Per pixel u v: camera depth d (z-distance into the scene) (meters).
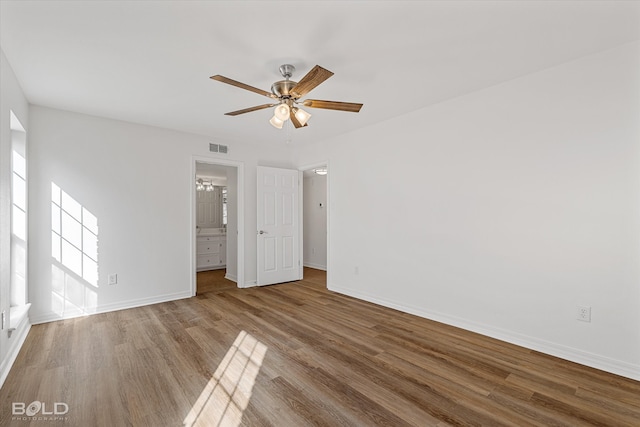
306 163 5.27
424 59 2.43
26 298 3.16
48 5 1.78
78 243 3.56
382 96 3.16
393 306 3.84
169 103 3.30
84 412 1.82
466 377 2.21
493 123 2.91
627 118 2.21
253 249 5.08
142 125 4.03
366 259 4.20
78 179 3.57
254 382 2.15
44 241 3.36
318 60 2.43
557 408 1.87
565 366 2.37
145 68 2.54
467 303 3.12
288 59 2.42
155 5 1.79
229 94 3.07
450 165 3.25
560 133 2.52
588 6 1.82
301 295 4.48
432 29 2.05
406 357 2.52
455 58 2.42
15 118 2.72
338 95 3.13
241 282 4.96
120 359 2.48
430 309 3.45
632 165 2.20
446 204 3.29
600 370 2.32
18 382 2.14
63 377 2.21
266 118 3.82
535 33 2.10
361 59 2.43
